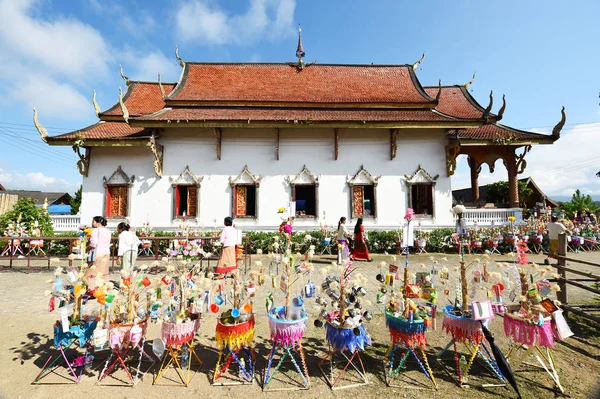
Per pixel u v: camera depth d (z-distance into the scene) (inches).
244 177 540.4
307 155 550.6
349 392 137.5
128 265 289.9
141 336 147.8
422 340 146.9
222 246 305.3
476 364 161.9
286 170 546.9
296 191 611.5
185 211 538.3
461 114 605.6
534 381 146.3
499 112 573.0
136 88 656.4
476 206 734.5
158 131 535.8
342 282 152.5
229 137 545.0
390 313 156.5
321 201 544.4
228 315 151.2
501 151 586.2
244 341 145.3
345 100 595.8
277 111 558.3
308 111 565.3
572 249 539.5
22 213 495.2
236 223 532.4
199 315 156.8
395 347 164.1
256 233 507.5
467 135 557.6
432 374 151.6
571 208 1040.8
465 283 160.1
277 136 534.9
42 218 510.9
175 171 536.1
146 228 482.3
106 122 578.6
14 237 358.3
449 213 547.8
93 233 261.4
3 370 153.4
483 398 133.5
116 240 391.5
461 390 139.3
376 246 513.7
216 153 539.8
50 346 179.8
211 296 163.6
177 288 167.2
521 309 156.0
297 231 533.0
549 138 531.2
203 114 522.6
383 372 154.3
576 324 214.8
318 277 336.8
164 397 133.6
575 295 280.5
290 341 141.2
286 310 155.3
